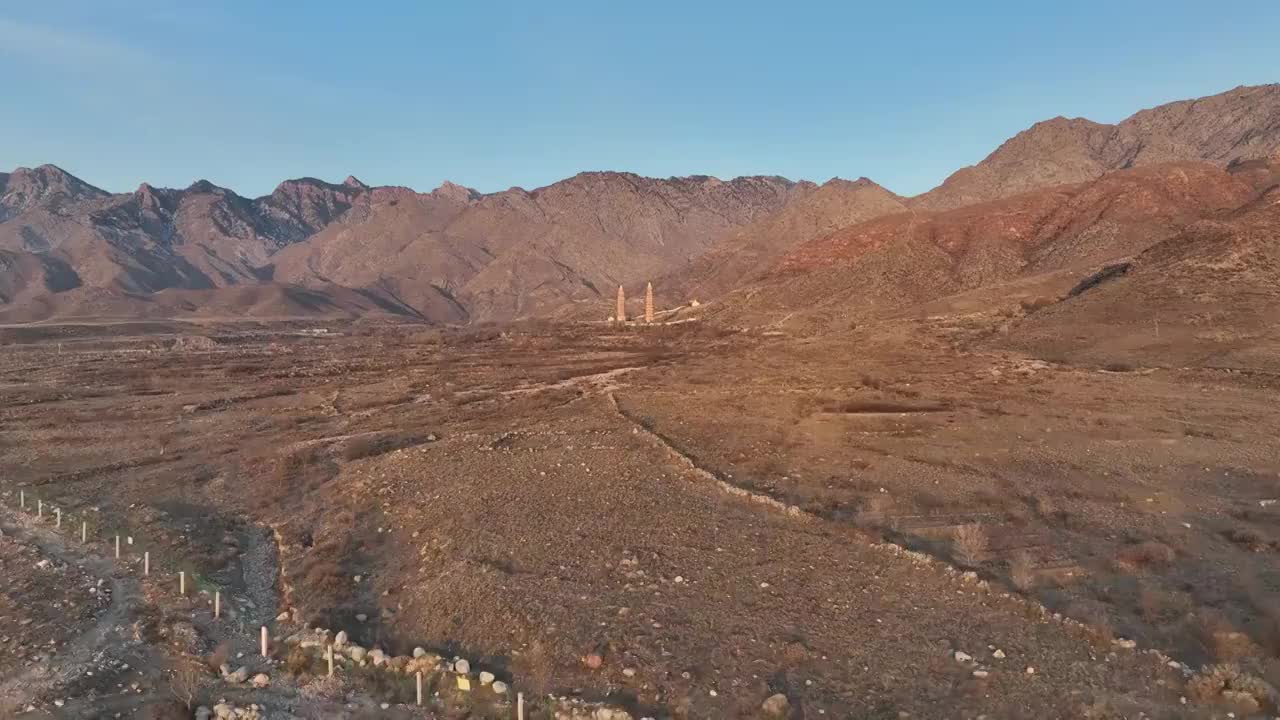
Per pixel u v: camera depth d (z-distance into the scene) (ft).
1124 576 53.26
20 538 74.79
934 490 76.79
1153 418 103.60
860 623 48.60
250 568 67.36
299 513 81.66
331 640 50.39
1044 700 39.06
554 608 51.72
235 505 86.28
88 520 79.41
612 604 52.26
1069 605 48.85
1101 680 40.34
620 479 83.51
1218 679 38.24
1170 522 64.44
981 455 90.07
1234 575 52.60
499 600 53.16
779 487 79.82
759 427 111.24
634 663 44.47
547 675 44.24
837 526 65.57
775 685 42.04
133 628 53.62
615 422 118.11
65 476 99.35
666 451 95.30
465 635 50.14
